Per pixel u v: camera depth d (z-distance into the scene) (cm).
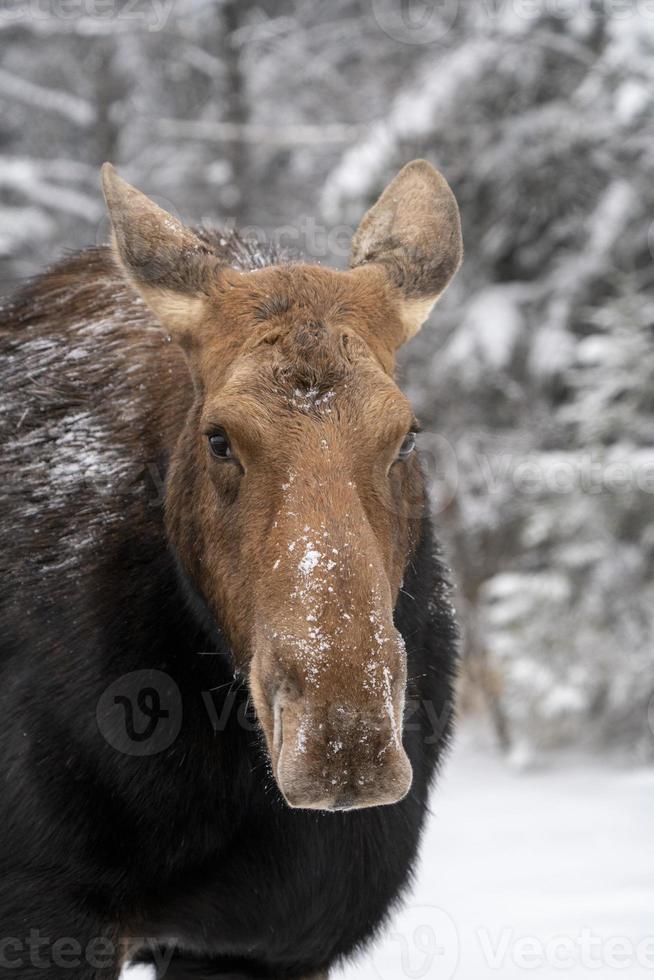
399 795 949
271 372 1077
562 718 3819
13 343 1498
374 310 1201
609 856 2500
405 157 4384
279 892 1250
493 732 4094
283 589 990
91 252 1583
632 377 3819
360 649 949
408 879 1357
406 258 1261
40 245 5803
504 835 2738
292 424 1051
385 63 5978
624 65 4244
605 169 4338
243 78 6259
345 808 954
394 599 1136
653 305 3897
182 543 1191
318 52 6341
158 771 1197
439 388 4378
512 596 3775
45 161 6538
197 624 1216
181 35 6291
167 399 1335
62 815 1202
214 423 1079
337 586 971
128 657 1223
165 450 1290
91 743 1204
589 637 3722
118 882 1209
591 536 3781
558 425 4106
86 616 1242
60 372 1427
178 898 1245
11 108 6506
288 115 6334
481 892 2231
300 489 1022
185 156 6334
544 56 4488
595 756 3706
